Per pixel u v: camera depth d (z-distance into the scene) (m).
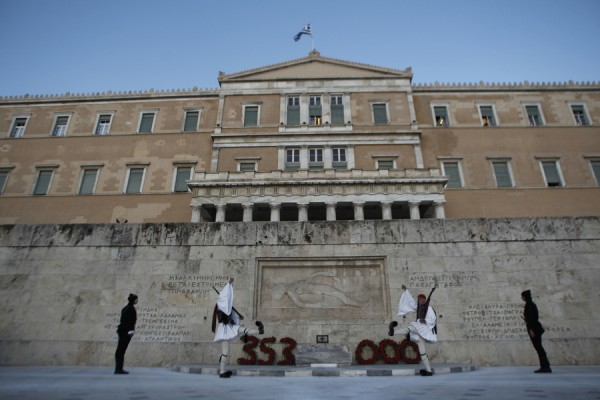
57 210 39.38
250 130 42.38
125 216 38.84
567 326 11.97
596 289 12.38
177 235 13.39
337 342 11.82
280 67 45.69
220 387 6.47
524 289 12.39
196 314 12.41
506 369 10.12
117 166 41.50
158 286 12.80
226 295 8.85
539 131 42.00
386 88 43.94
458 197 38.59
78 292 12.85
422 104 43.94
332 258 12.92
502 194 38.72
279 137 41.22
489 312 12.14
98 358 11.73
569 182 39.66
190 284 12.77
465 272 12.61
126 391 5.84
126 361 11.61
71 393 5.59
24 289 12.97
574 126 42.09
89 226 13.72
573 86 44.16
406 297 9.41
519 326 11.95
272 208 34.28
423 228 13.16
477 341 11.73
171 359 11.63
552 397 5.06
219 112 43.25
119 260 13.18
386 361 11.40
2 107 45.38
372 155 40.22
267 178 35.16
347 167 40.00
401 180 34.44
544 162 40.78
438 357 11.51
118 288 12.84
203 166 41.12
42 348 11.90
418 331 8.91
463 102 43.94
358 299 12.48
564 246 12.85
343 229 13.24
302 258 12.94
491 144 41.34
